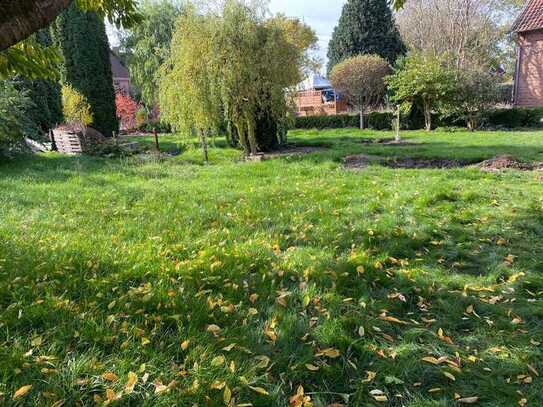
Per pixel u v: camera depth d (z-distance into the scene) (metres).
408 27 28.22
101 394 1.93
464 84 17.03
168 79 10.10
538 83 19.05
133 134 22.09
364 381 2.08
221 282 3.13
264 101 10.41
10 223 4.71
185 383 2.01
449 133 16.12
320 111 24.48
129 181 7.68
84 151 12.24
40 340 2.27
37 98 13.85
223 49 9.70
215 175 8.12
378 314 2.72
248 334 2.42
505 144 11.20
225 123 11.53
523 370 2.15
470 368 2.18
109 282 3.05
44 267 3.27
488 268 3.45
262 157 10.28
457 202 5.45
